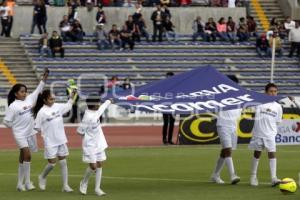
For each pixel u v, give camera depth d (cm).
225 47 8962
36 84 8106
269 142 3503
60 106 3378
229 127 3591
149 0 9256
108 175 3969
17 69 8244
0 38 8500
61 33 8612
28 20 8750
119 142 5853
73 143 5781
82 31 8662
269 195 3222
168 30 8919
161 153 5053
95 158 3228
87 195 3250
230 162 3606
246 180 3762
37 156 4862
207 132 5647
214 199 3117
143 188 3472
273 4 9794
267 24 9544
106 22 9012
